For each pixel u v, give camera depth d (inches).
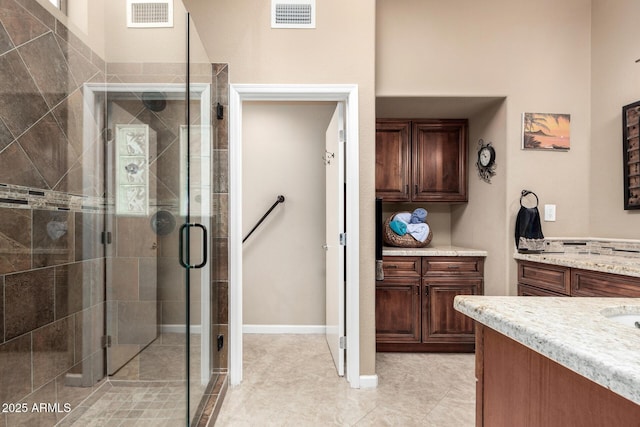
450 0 100.3
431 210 129.4
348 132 85.3
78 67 66.7
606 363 19.4
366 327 84.6
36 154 58.8
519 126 100.0
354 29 84.5
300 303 126.4
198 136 72.1
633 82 88.0
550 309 31.9
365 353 84.4
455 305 37.6
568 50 100.8
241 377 85.9
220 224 84.1
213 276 82.4
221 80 83.8
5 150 53.4
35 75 58.2
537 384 28.4
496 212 103.9
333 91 84.1
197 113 71.4
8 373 54.1
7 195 53.8
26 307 57.1
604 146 96.0
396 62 99.8
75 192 66.6
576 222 100.2
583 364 20.7
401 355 105.0
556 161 100.3
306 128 127.0
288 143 126.9
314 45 84.3
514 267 99.4
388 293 106.8
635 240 86.6
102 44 69.3
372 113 84.7
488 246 107.3
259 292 126.1
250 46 83.9
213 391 77.2
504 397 32.9
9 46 53.6
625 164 88.9
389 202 123.6
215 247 83.8
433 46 100.0
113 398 63.2
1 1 52.3
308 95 85.6
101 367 64.8
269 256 126.3
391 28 100.0
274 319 126.3
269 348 109.9
